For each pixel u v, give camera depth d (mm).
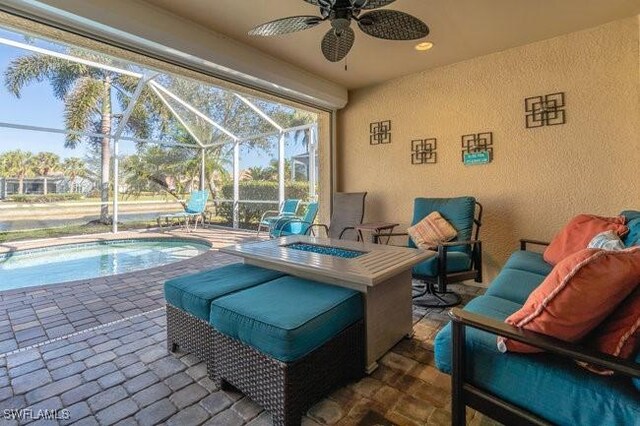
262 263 2408
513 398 1100
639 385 902
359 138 4332
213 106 6555
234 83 3340
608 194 2742
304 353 1426
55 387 1701
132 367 1891
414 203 3568
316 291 1809
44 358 1992
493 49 3160
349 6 1899
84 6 2084
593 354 902
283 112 6617
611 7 2455
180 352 2057
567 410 990
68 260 5352
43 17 2088
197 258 4809
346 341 1684
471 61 3396
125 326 2455
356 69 3662
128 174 7922
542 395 1041
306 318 1469
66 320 2562
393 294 2066
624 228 1978
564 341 980
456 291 3234
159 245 6656
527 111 3096
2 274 4508
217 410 1532
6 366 1902
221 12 2514
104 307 2836
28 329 2400
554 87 2951
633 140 2625
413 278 2744
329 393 1646
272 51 3188
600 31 2725
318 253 2367
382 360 1964
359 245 2693
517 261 2402
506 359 1125
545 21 2645
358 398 1617
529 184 3113
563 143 2930
